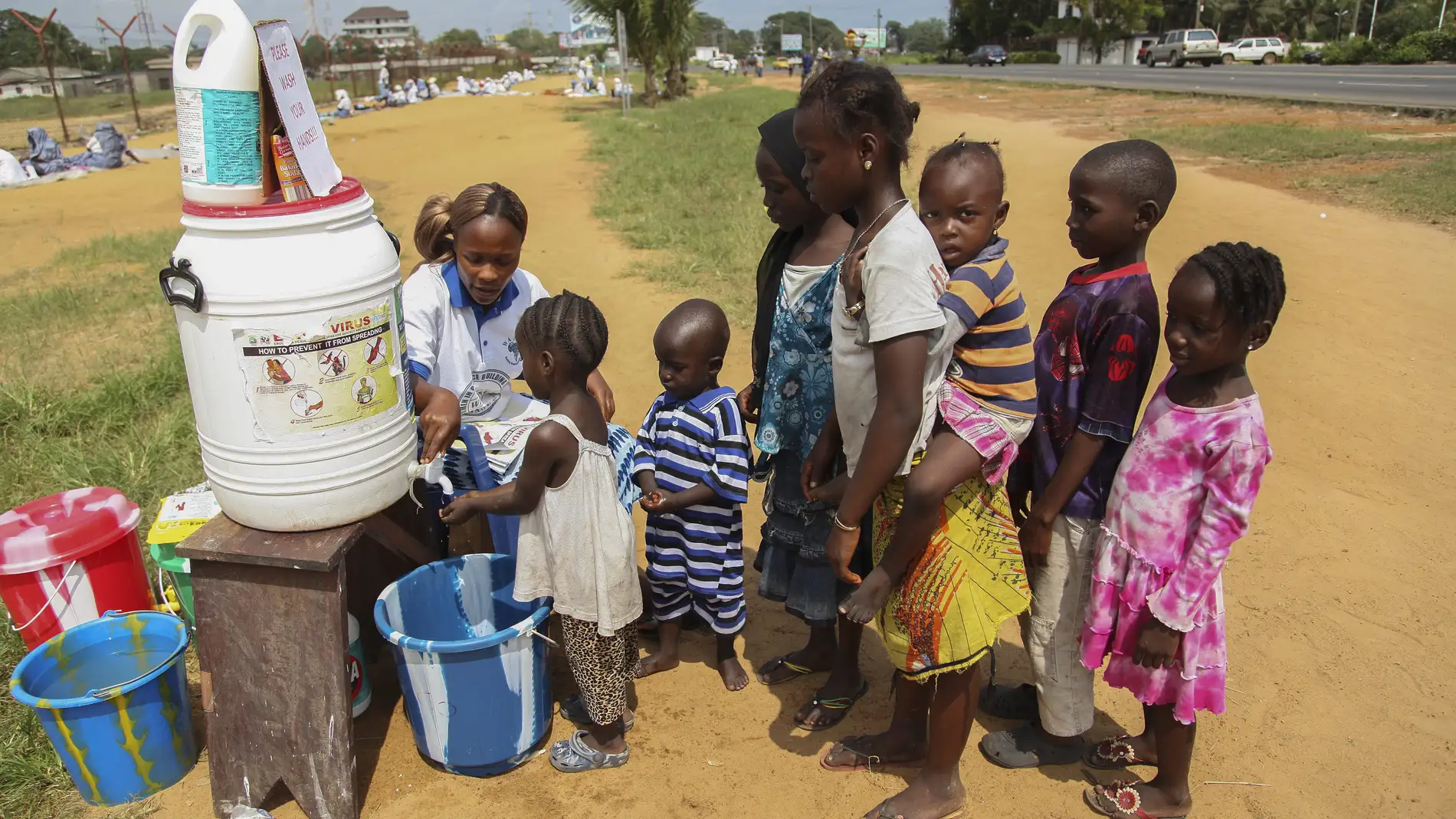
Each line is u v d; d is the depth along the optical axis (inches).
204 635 106.4
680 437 125.7
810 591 121.0
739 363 251.9
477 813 110.7
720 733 124.6
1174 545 97.2
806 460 112.7
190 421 210.8
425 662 107.2
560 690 134.6
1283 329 268.8
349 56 1722.4
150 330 281.1
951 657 98.3
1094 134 700.0
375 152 694.5
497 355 145.5
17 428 207.6
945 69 2055.9
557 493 108.4
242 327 95.1
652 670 137.0
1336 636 141.7
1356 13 2486.5
